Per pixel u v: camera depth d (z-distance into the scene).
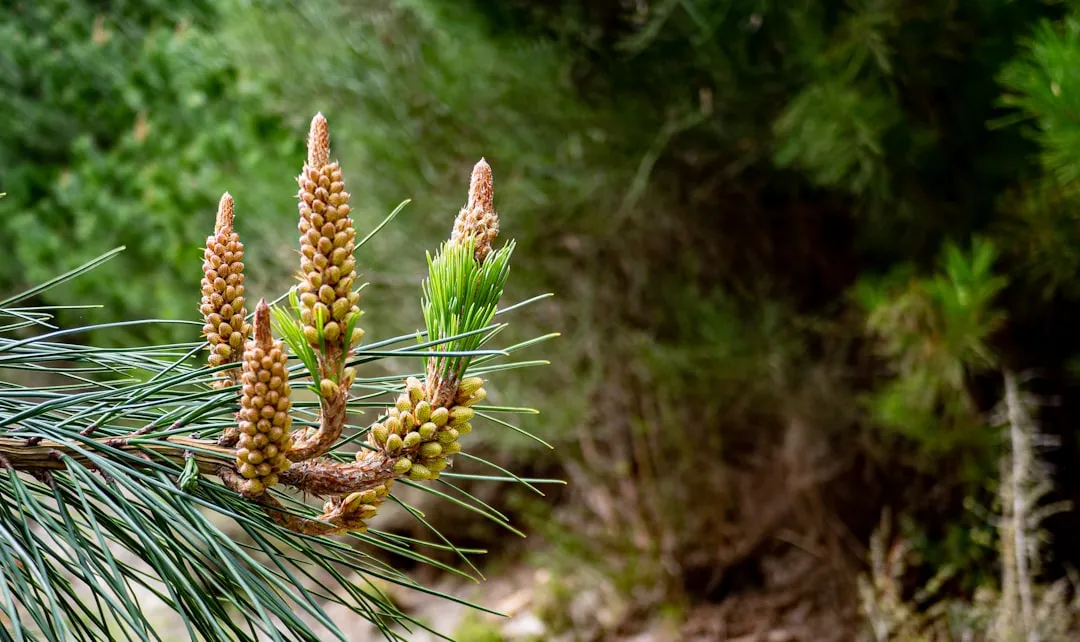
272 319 1.02
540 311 3.66
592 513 4.11
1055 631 2.48
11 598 0.94
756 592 3.63
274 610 0.98
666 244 3.64
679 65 3.09
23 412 1.01
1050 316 3.00
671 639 3.41
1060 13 2.54
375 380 1.08
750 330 3.38
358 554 1.05
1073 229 2.53
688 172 3.44
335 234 0.99
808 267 3.59
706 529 3.69
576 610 3.67
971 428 2.71
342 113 3.70
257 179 3.93
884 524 2.97
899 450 3.27
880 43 2.54
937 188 2.97
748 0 2.78
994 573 2.94
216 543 0.98
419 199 3.57
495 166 3.49
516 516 4.38
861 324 3.15
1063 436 3.12
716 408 3.57
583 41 3.13
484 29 3.10
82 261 4.53
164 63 4.63
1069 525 3.12
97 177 4.60
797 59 2.88
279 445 0.99
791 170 3.29
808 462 3.38
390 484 1.02
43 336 1.04
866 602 2.82
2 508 1.00
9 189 5.00
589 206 3.49
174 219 4.19
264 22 3.71
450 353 0.99
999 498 2.81
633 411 3.78
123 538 1.01
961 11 2.63
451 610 3.94
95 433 1.02
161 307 4.31
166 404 1.08
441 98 3.35
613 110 3.20
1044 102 1.98
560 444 3.81
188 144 4.58
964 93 2.82
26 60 5.04
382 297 3.68
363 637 3.59
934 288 2.58
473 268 1.02
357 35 3.51
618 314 3.66
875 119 2.60
